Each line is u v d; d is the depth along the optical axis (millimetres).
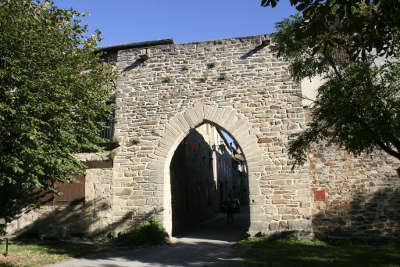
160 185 9891
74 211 10297
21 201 6594
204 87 10242
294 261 6371
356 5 3662
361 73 5473
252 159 9484
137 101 10594
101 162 10414
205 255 7707
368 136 5637
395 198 8625
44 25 6727
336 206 8906
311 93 9789
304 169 9148
